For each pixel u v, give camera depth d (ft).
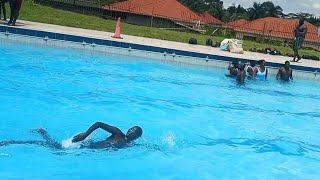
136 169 24.34
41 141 26.53
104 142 26.07
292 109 44.24
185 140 30.76
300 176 26.53
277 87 54.24
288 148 31.71
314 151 31.83
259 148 30.96
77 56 55.16
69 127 30.42
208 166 26.32
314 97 51.29
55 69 47.37
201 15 228.22
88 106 36.37
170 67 57.41
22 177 21.80
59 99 37.14
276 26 214.07
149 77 50.21
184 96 43.83
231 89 49.60
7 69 44.52
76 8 153.38
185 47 66.95
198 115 37.81
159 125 33.65
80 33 63.21
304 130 37.35
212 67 59.98
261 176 25.82
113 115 34.94
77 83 43.09
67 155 24.75
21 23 65.92
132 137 26.68
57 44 57.36
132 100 39.99
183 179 23.99
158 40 73.82
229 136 33.04
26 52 53.01
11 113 32.04
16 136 27.32
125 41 60.13
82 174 22.90
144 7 191.83
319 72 62.34
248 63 56.49
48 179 21.93
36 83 41.04
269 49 78.74
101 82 44.91
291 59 72.02
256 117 39.52
